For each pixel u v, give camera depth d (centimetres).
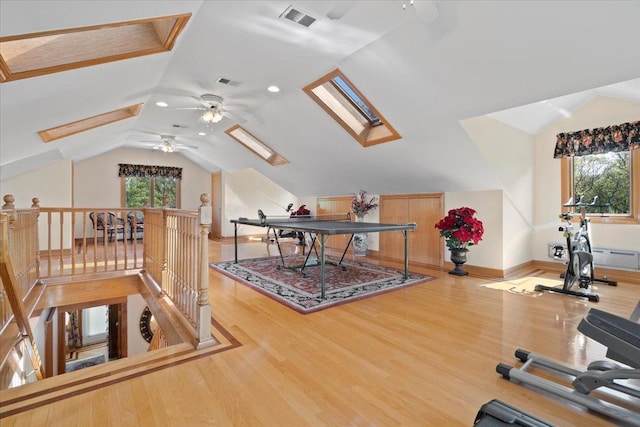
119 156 796
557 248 417
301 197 790
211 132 615
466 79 279
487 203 439
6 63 186
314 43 274
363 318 275
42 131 353
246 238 862
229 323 262
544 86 259
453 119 333
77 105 306
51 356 386
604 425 142
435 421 145
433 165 434
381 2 219
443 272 462
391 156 455
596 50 218
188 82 357
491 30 229
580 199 390
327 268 482
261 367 192
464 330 249
